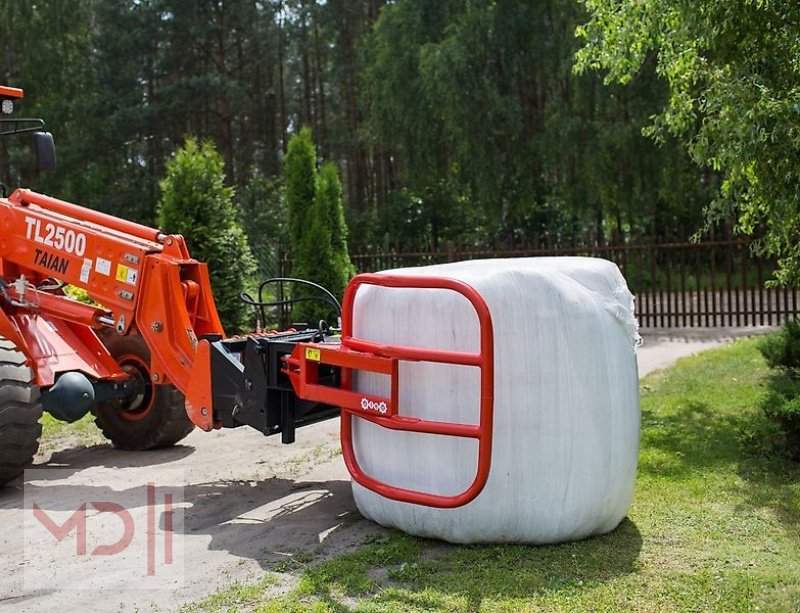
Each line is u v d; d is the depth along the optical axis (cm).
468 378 439
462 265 486
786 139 682
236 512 548
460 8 2506
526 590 396
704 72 804
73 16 3653
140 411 734
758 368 1007
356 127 3603
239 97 3212
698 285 1549
